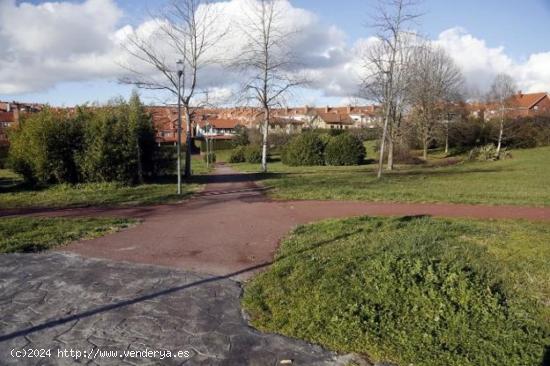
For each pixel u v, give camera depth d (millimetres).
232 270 6430
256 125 69312
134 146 18656
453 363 3879
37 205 13141
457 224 9281
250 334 4445
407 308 4766
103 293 5469
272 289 5504
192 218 10742
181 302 5223
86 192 16172
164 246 7809
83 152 17328
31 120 17156
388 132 32750
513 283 5441
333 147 41500
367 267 5758
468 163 39406
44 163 16781
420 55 37375
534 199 14125
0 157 28516
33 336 4355
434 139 48500
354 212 11625
